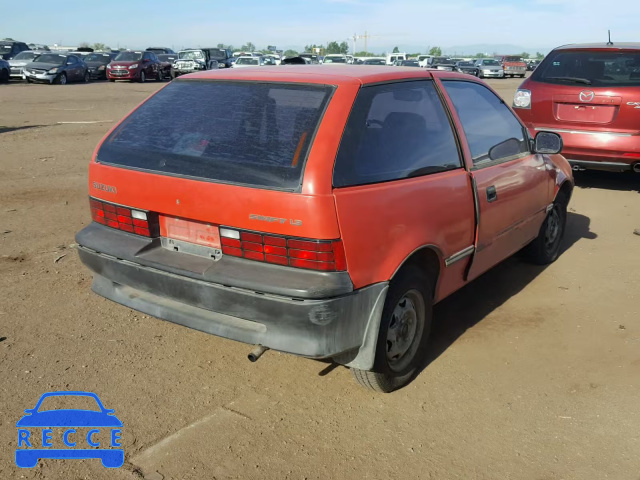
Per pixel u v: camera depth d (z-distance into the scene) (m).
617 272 5.46
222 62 39.06
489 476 2.88
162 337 4.12
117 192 3.51
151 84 29.67
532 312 4.64
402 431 3.20
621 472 2.91
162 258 3.35
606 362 3.91
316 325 2.94
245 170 3.06
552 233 5.63
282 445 3.07
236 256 3.09
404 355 3.56
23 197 7.54
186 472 2.86
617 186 8.84
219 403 3.40
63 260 5.44
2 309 4.43
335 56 36.72
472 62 46.78
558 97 7.89
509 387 3.62
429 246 3.48
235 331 3.13
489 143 4.29
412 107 3.61
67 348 3.93
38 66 27.97
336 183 2.96
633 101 7.41
